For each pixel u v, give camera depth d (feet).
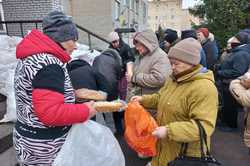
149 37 10.04
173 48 6.39
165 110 6.76
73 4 44.50
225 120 16.08
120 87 12.98
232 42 15.05
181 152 6.37
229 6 43.62
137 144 6.52
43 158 5.40
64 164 5.38
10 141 10.32
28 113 5.20
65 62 5.45
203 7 48.80
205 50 18.06
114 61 12.87
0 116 12.08
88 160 5.70
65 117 5.01
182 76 6.40
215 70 17.43
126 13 58.44
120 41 17.69
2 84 13.48
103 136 5.97
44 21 5.47
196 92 6.10
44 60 4.98
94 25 44.86
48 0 27.55
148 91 10.27
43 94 4.80
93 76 9.74
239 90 10.11
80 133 5.57
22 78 5.06
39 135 5.26
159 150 7.00
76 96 6.50
